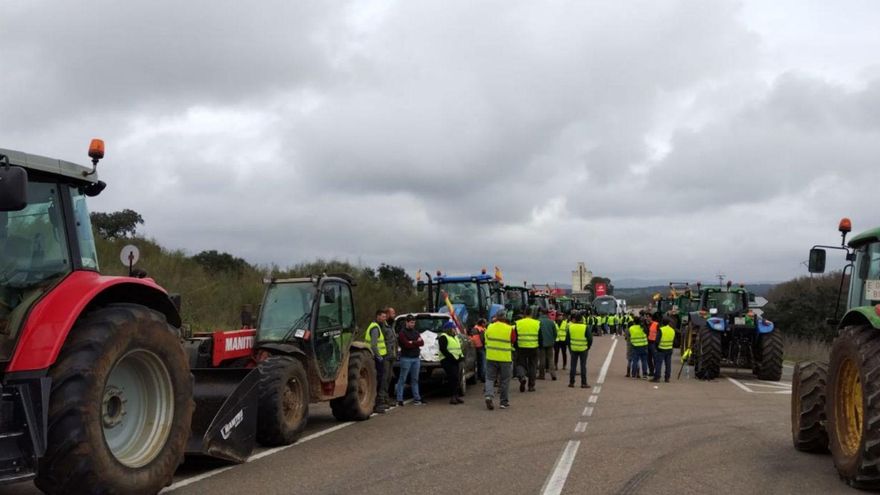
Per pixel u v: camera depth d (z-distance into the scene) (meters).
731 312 19.73
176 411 6.31
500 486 7.01
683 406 13.23
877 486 6.67
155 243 27.38
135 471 5.77
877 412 6.36
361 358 11.91
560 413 12.38
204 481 7.30
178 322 6.83
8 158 5.09
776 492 6.76
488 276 19.95
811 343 28.14
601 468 7.81
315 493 6.77
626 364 24.34
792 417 9.16
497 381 17.28
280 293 10.84
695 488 6.90
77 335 5.50
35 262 5.57
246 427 8.19
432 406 13.79
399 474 7.58
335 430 10.72
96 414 5.39
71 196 6.03
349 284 11.98
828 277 36.16
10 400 5.01
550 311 24.12
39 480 5.27
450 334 14.59
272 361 9.46
